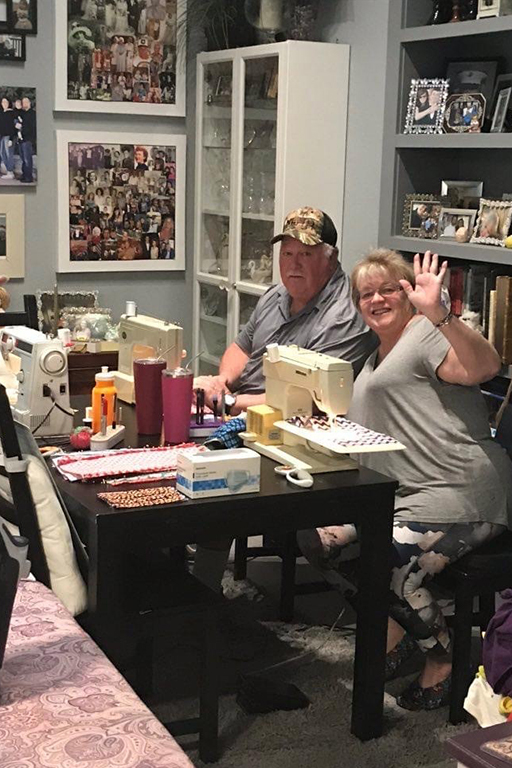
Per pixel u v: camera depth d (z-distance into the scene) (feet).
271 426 8.86
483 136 12.16
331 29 14.87
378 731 8.84
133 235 17.02
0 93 15.65
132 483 7.95
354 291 9.77
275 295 12.23
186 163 17.20
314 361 8.51
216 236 16.56
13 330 9.41
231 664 10.05
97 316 14.61
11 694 6.13
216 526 7.71
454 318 8.99
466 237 12.70
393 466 9.59
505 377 12.10
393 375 9.48
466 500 9.29
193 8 16.57
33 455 7.80
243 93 15.33
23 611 7.22
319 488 8.02
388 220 13.82
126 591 8.08
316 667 10.04
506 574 9.14
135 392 9.33
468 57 13.57
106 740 5.67
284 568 10.97
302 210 11.57
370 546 8.42
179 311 17.71
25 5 15.55
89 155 16.44
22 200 16.12
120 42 16.28
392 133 13.60
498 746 5.00
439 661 9.39
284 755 8.52
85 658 6.64
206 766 8.29
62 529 7.65
